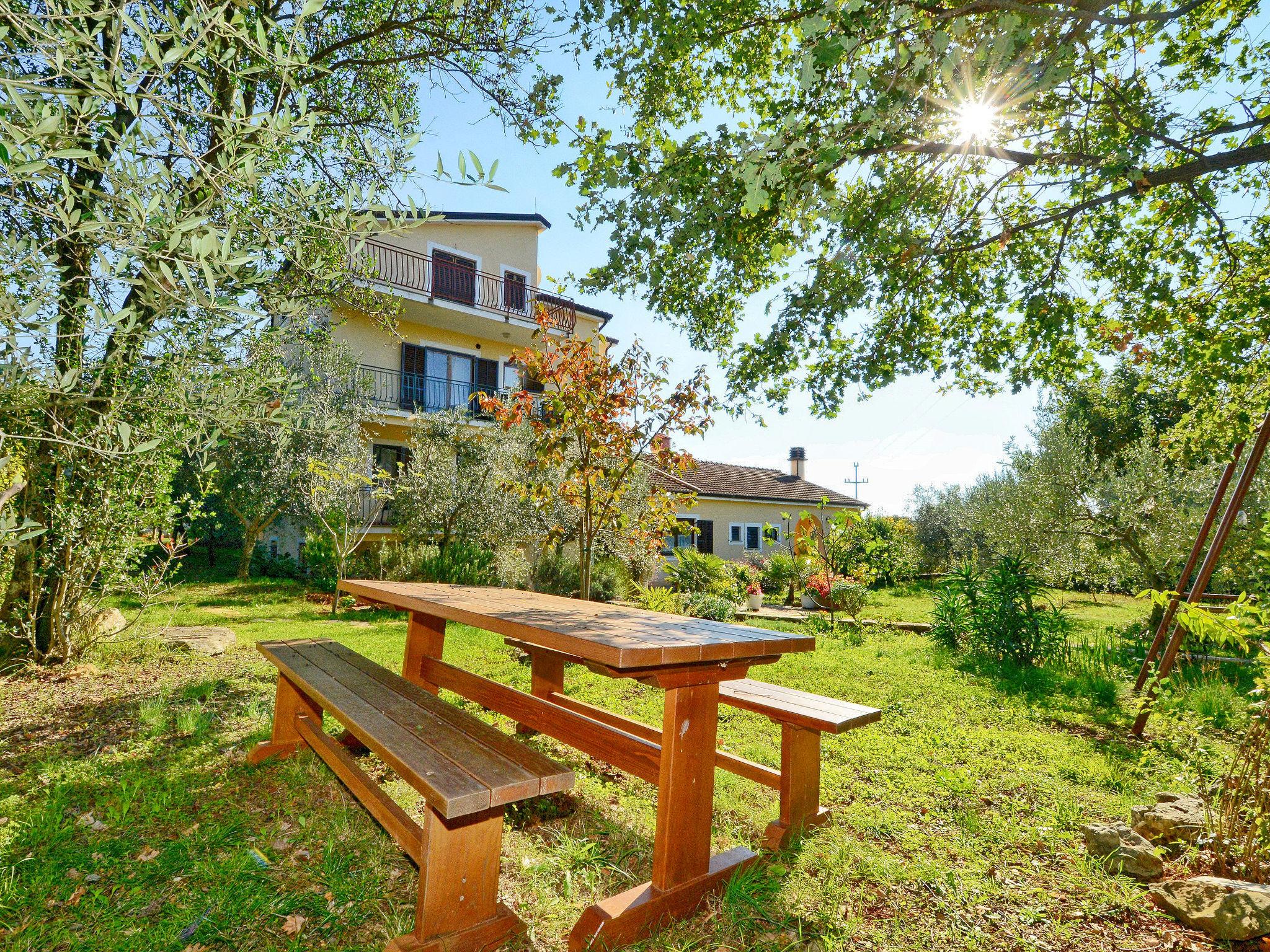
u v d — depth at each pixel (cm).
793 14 468
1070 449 1107
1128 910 235
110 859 254
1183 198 493
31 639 556
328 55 710
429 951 195
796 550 1800
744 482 2538
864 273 468
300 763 349
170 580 1012
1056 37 314
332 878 240
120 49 205
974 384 647
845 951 209
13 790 318
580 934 207
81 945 203
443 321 1717
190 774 338
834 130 300
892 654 793
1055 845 283
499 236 1850
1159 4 409
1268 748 260
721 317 607
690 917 226
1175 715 493
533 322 1773
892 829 296
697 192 411
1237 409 640
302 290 469
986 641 755
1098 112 468
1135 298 569
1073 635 986
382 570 1263
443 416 1471
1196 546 588
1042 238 580
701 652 219
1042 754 415
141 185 224
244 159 232
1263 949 204
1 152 182
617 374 629
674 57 496
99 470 554
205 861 252
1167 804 312
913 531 2342
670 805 229
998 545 1202
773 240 413
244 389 309
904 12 288
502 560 1332
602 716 372
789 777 287
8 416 346
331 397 1337
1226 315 543
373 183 260
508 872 254
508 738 228
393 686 296
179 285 234
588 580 663
